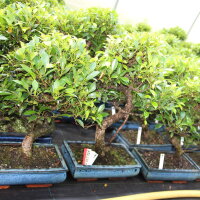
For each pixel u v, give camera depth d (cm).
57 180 225
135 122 408
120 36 262
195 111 306
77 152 269
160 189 279
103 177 255
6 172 200
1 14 203
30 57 161
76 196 231
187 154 356
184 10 834
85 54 190
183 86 238
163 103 234
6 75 195
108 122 273
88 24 314
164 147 361
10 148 233
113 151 289
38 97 187
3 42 234
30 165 219
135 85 243
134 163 274
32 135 230
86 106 199
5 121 294
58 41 185
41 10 253
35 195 216
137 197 236
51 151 250
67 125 386
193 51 616
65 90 171
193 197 271
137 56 217
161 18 831
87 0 675
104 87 235
